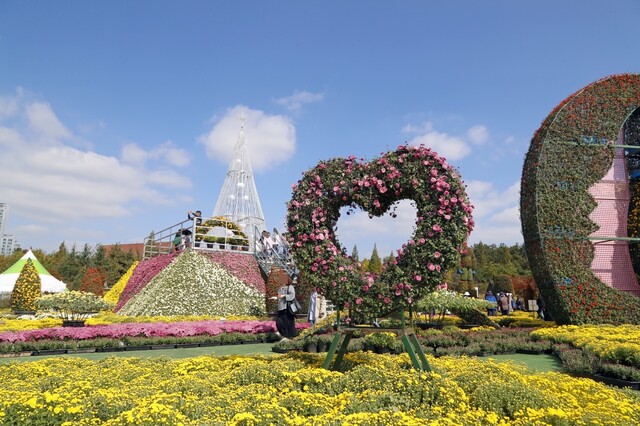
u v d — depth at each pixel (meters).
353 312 5.80
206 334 12.52
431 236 5.54
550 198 13.07
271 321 14.35
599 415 4.22
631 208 13.78
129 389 5.02
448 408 4.41
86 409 4.19
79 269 51.12
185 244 22.06
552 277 12.66
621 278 13.41
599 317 12.47
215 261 21.09
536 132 14.09
